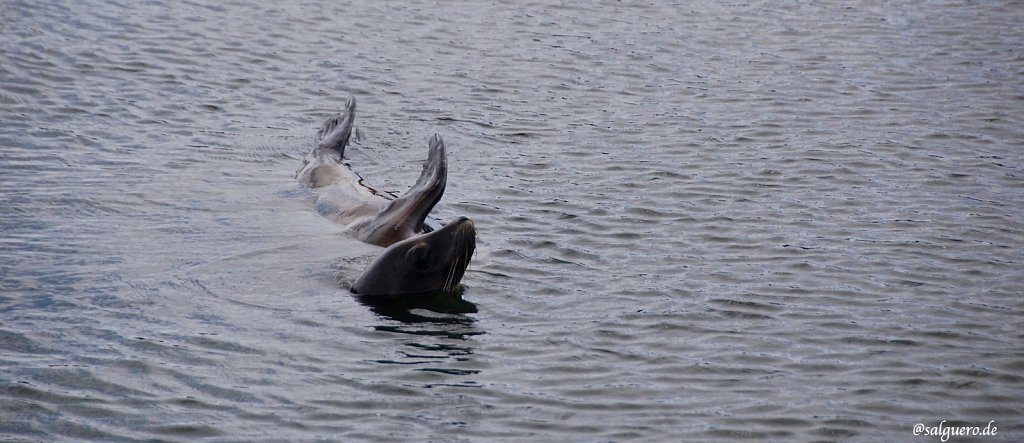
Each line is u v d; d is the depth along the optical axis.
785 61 57.28
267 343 24.34
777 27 64.69
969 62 56.94
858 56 58.25
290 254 29.67
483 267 29.44
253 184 36.34
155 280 27.52
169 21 59.16
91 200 33.53
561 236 32.16
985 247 31.80
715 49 59.66
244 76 51.09
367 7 65.94
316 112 46.62
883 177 38.84
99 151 39.16
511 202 35.22
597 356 24.14
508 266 29.58
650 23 65.25
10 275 27.47
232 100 47.41
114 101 45.62
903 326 26.00
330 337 24.81
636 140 43.38
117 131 41.88
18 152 38.22
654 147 42.44
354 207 33.09
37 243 29.70
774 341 25.09
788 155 41.44
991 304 27.48
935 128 45.47
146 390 21.94
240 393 21.95
